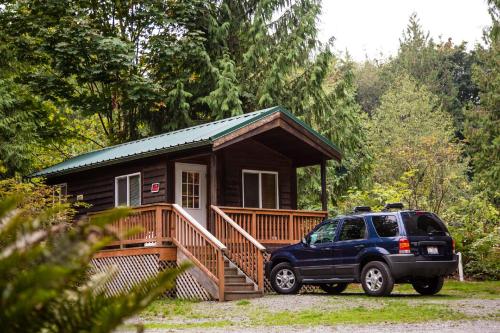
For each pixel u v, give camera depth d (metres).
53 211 1.53
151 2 28.03
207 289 15.00
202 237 15.44
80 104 28.19
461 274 20.23
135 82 26.31
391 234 14.16
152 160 19.14
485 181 39.03
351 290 17.86
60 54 25.77
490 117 41.78
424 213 14.44
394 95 50.81
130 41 27.97
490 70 45.81
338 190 31.59
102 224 1.28
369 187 36.09
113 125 29.44
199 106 29.80
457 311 11.48
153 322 10.83
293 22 29.64
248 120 17.61
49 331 1.34
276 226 18.34
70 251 1.20
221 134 16.98
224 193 19.70
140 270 16.28
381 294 14.05
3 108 24.92
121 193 20.27
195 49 27.30
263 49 28.94
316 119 29.42
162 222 16.22
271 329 9.66
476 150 42.00
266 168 20.75
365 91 64.00
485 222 24.19
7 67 26.48
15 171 24.95
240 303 13.88
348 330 9.38
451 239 14.51
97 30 26.27
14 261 1.20
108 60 26.00
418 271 13.85
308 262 15.53
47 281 1.14
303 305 12.96
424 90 50.56
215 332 9.36
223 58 28.77
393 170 36.97
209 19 28.67
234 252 16.50
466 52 63.09
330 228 15.38
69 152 34.06
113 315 1.34
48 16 26.23
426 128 45.84
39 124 27.19
